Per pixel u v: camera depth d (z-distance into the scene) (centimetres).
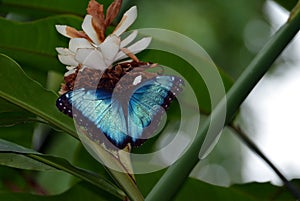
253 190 166
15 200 157
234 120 162
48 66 166
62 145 179
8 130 170
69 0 169
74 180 177
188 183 165
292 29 149
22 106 144
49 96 144
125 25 137
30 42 162
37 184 176
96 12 137
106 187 144
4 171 174
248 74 148
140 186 165
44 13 173
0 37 161
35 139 179
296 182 161
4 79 144
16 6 172
